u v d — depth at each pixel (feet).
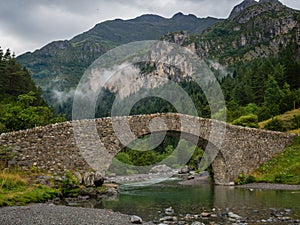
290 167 114.11
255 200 75.87
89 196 81.35
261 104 286.87
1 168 76.74
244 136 118.21
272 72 325.21
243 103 300.20
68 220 48.16
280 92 261.24
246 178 113.91
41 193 69.87
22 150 80.79
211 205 69.92
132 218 51.65
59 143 85.66
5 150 79.10
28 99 179.22
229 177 113.70
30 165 81.15
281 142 128.16
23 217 48.34
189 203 73.10
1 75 215.51
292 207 65.51
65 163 85.71
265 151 122.83
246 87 314.55
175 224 51.03
